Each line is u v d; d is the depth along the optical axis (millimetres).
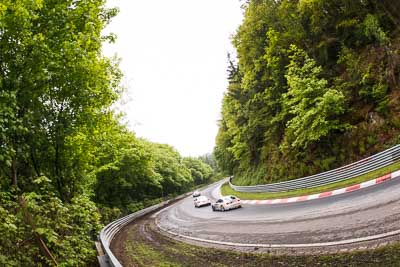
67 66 8484
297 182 25125
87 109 9820
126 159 39469
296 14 27703
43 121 8867
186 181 79312
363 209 11922
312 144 25594
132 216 35688
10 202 6633
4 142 7027
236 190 41281
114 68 12938
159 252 14062
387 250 7336
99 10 10477
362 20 23406
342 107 22312
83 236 9078
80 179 11055
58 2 8656
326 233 10492
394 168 16641
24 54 7719
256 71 34531
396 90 19812
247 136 38312
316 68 23188
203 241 15383
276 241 11625
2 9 6375
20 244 6496
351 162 21594
